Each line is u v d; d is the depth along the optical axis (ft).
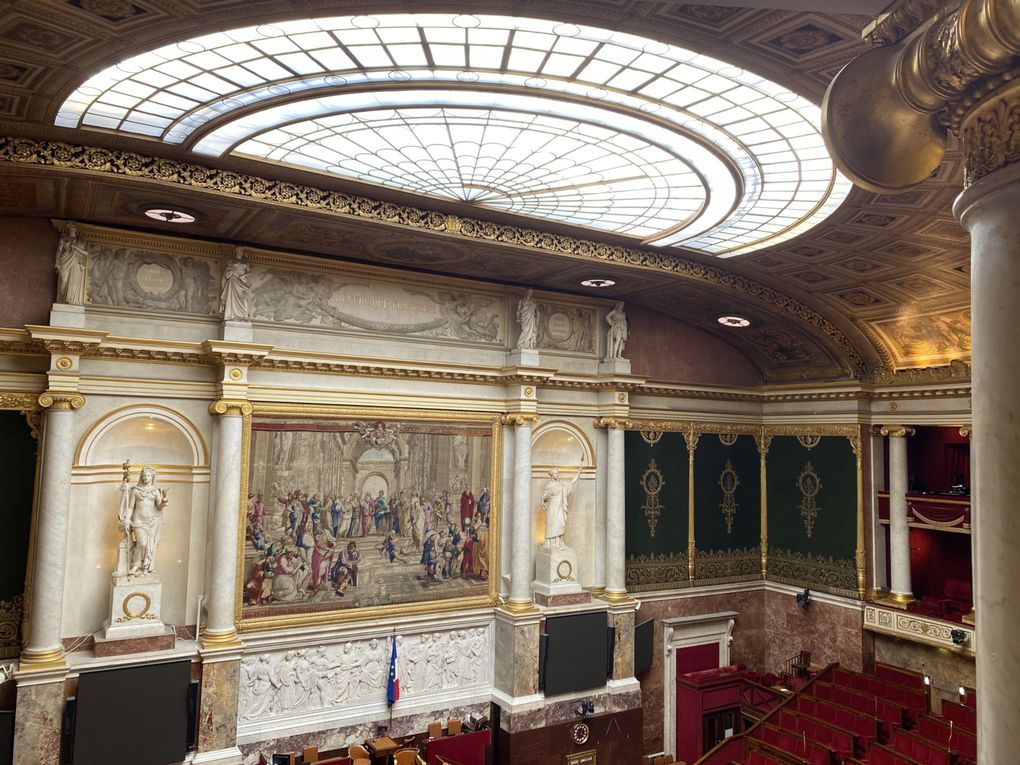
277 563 52.16
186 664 47.16
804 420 74.08
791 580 74.28
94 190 40.98
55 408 44.91
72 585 47.06
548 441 66.18
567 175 40.78
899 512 67.15
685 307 68.23
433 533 58.39
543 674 59.11
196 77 29.99
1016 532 9.53
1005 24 9.60
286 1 24.27
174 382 50.06
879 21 12.41
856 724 55.26
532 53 27.89
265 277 53.42
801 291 61.11
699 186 41.16
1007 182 10.09
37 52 27.89
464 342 60.95
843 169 12.86
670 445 71.92
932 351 63.16
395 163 39.99
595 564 65.87
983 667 10.02
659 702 68.54
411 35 26.63
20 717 42.78
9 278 46.06
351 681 54.39
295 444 53.21
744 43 26.81
